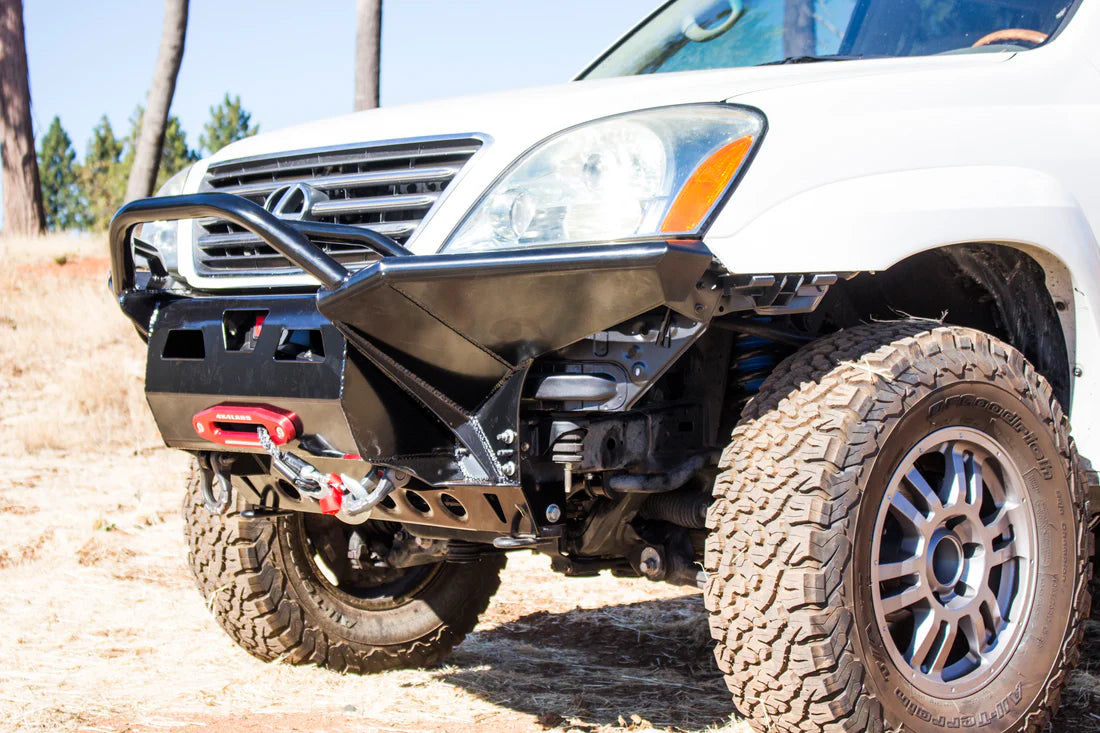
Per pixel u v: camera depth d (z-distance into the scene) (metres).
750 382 2.96
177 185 3.17
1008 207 2.70
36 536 5.66
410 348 2.41
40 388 10.41
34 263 15.60
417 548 3.38
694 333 2.39
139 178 16.52
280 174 2.87
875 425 2.42
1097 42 3.09
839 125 2.53
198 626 4.16
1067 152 2.88
